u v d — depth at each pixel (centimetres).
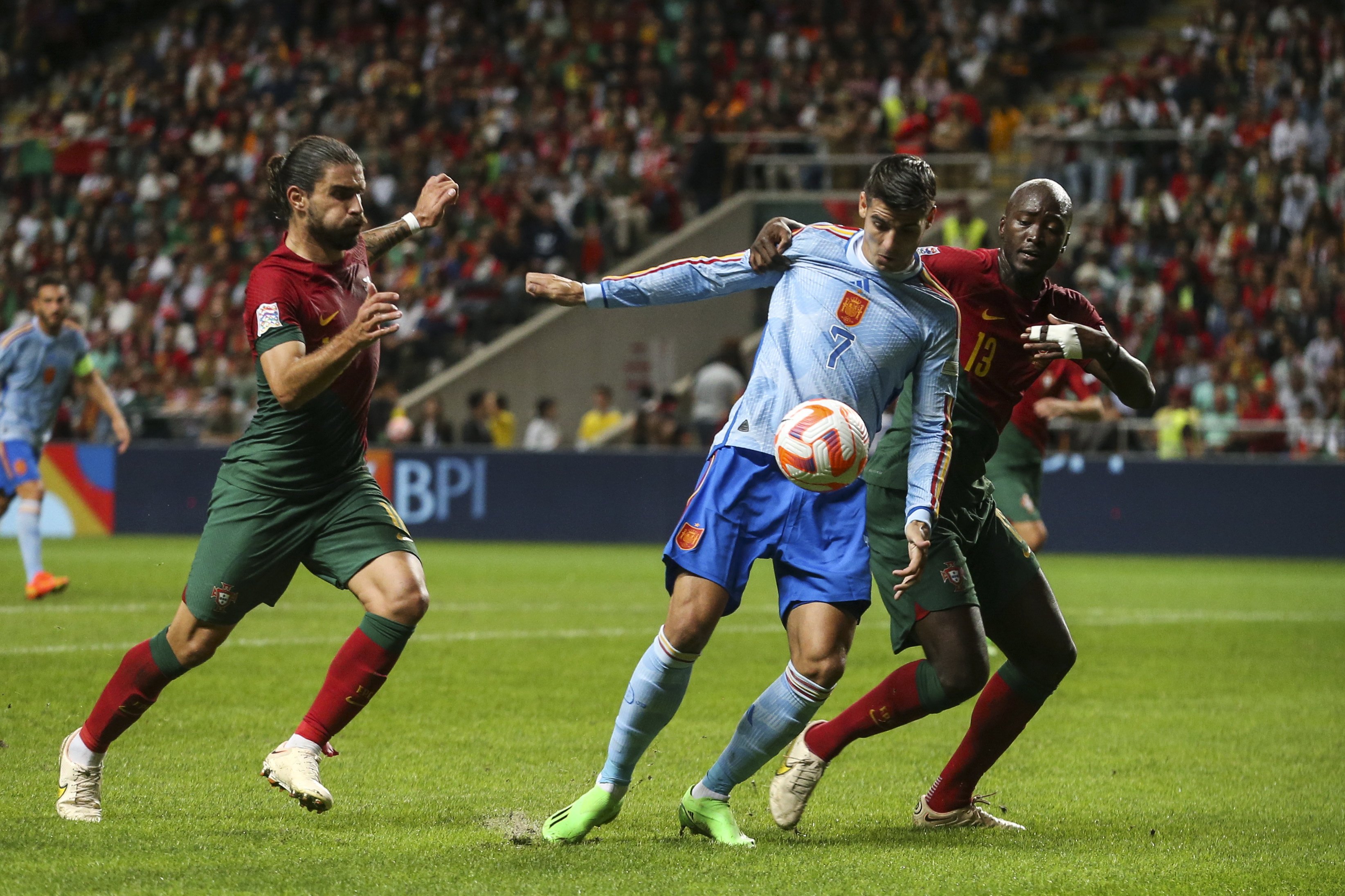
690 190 8731
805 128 9000
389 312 1524
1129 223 8038
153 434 7562
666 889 1415
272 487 1655
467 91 9469
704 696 2825
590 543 6925
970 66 9050
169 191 9406
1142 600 4747
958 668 1689
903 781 2103
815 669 1611
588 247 8419
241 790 1889
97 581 4728
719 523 1616
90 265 9125
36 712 2388
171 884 1380
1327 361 7012
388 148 9231
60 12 11238
